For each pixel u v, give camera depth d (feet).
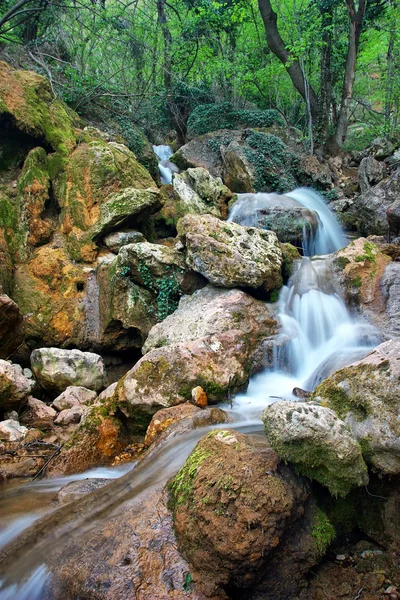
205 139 50.88
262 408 17.65
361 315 23.85
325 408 10.48
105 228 30.04
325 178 45.60
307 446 9.98
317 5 51.55
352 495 11.01
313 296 25.14
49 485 14.79
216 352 18.67
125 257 26.81
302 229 34.12
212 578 9.19
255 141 48.06
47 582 9.87
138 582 9.21
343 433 9.99
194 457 10.94
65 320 27.17
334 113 58.08
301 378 21.94
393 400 10.50
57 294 27.78
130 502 11.28
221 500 9.51
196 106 59.11
